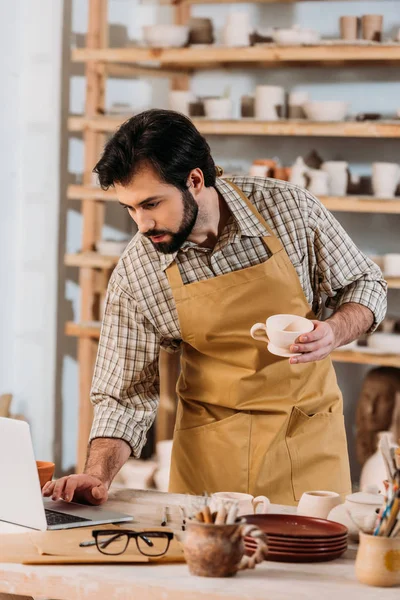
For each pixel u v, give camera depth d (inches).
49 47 226.4
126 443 113.4
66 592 81.0
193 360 119.3
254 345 114.7
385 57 191.9
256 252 115.9
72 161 229.9
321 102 196.7
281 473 116.6
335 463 120.0
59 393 231.9
